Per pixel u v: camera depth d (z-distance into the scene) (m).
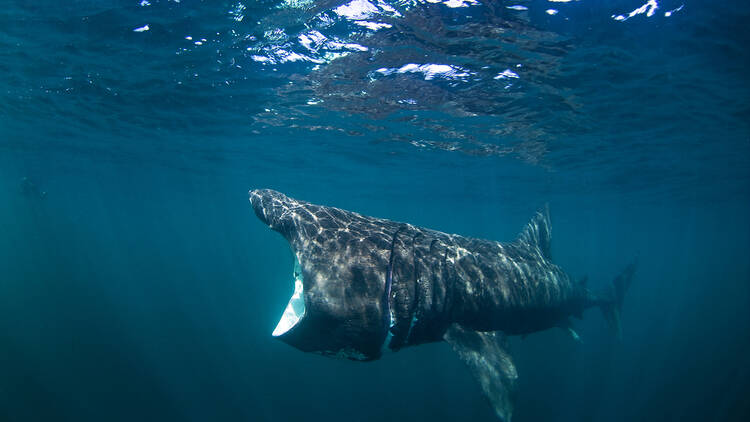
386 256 3.77
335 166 24.83
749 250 104.25
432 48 8.57
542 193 29.94
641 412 17.69
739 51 8.11
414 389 18.25
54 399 15.64
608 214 42.38
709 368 22.45
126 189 44.41
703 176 22.28
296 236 3.79
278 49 9.32
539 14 7.02
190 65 10.59
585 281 7.70
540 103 11.71
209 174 31.30
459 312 4.04
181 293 40.50
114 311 29.42
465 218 60.22
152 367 19.78
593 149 16.64
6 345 20.16
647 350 27.23
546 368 21.44
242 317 31.08
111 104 14.61
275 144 19.67
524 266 5.18
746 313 42.28
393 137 16.77
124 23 8.54
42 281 39.88
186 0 7.52
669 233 65.38
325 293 3.30
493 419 15.46
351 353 3.45
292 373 20.55
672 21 7.13
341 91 11.91
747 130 13.72
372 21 7.64
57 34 9.09
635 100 11.14
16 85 12.94
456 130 15.09
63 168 32.09
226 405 16.84
